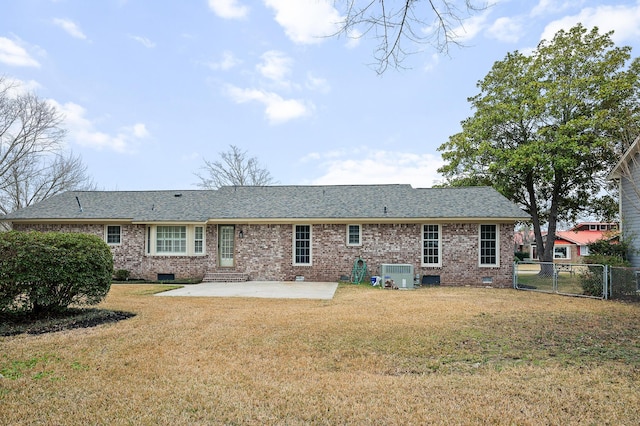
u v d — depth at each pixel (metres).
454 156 24.11
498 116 21.80
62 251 8.50
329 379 5.02
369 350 6.33
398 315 9.12
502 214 16.39
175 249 18.44
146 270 18.38
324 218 17.30
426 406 4.17
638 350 6.26
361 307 10.30
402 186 20.50
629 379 4.93
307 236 17.84
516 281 16.12
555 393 4.48
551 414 3.95
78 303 9.45
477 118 23.56
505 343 6.71
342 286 15.84
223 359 5.80
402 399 4.36
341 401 4.32
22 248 8.03
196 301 11.53
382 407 4.15
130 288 15.09
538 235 23.08
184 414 3.98
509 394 4.48
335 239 17.61
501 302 11.43
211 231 18.36
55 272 8.34
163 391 4.55
